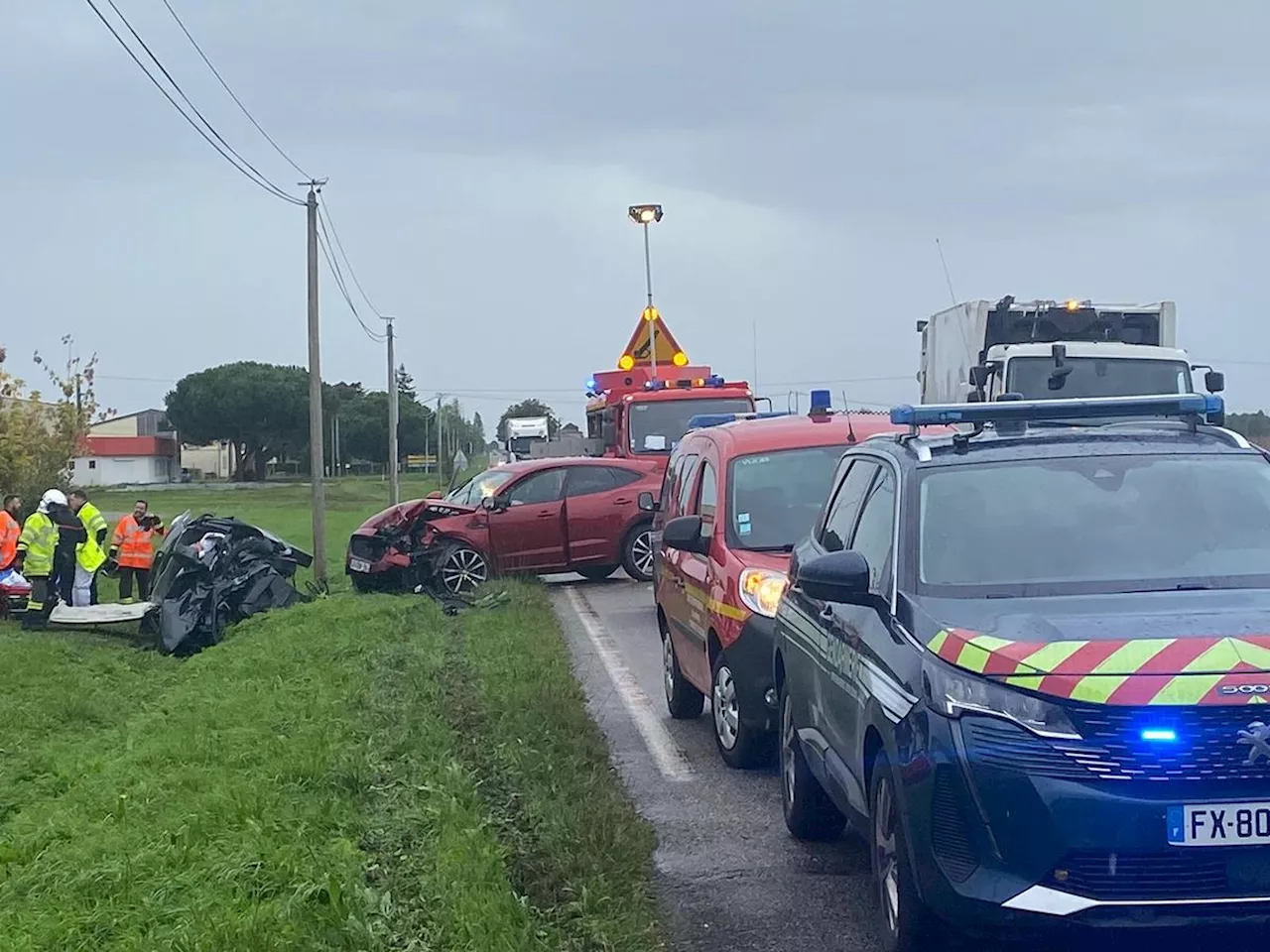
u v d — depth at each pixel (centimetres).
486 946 504
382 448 11412
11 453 3222
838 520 695
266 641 1462
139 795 768
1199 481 577
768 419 1014
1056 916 431
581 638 1467
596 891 584
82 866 644
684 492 1045
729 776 836
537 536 1973
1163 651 447
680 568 977
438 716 971
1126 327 1991
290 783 764
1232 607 489
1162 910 429
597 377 2662
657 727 992
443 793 711
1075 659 448
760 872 651
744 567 834
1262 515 560
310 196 2492
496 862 606
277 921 530
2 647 1555
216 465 11788
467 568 1938
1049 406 618
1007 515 563
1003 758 441
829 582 556
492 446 5569
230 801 715
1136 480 578
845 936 563
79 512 2016
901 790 475
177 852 638
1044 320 1980
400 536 1936
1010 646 462
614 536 2008
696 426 1248
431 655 1265
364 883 584
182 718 1021
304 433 10844
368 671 1188
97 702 1239
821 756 619
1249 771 426
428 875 589
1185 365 1853
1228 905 427
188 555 1744
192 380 10762
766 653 802
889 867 511
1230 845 425
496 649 1287
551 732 888
